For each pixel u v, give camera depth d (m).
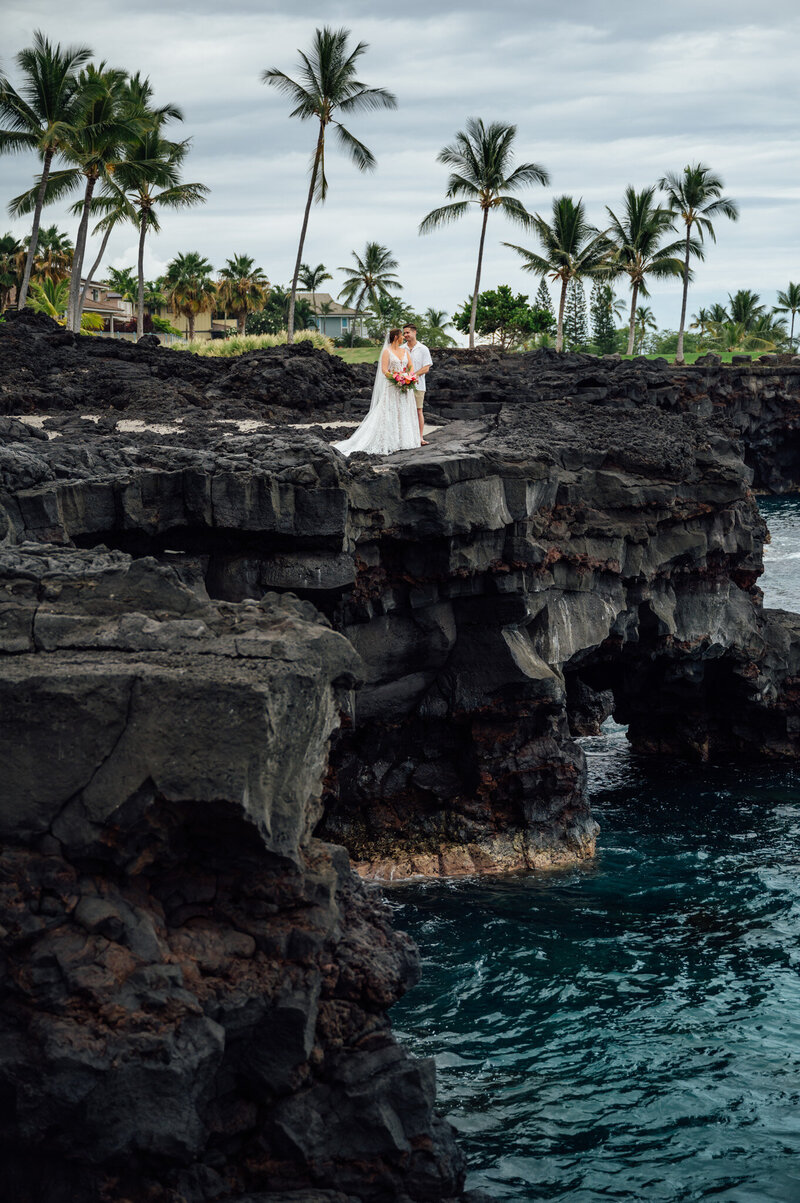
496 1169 9.82
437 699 17.16
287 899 7.42
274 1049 7.26
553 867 17.59
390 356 17.86
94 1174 6.84
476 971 13.71
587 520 18.53
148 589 7.86
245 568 13.72
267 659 7.29
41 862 6.96
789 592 38.25
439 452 16.36
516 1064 11.60
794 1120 10.66
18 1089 6.62
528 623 17.78
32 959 6.76
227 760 6.84
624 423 23.86
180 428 20.33
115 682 6.94
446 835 17.62
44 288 78.75
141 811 6.85
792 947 14.48
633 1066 11.59
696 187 81.25
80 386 25.45
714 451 22.31
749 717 23.77
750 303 127.06
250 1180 7.43
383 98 50.44
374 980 7.74
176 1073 6.63
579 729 26.25
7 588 7.86
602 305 124.12
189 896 7.39
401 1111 7.58
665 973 13.70
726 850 18.39
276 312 113.94
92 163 48.34
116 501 13.09
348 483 14.41
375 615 16.02
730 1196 9.48
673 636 21.69
